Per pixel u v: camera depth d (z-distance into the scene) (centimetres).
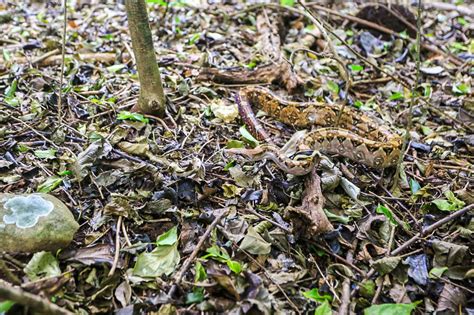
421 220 137
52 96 167
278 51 208
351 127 174
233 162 148
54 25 236
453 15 284
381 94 202
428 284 120
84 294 112
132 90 180
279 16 249
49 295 105
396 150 152
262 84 195
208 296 112
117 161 142
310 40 234
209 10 259
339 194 142
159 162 144
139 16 150
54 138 151
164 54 210
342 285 118
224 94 189
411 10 275
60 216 117
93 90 180
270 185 139
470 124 183
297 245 126
